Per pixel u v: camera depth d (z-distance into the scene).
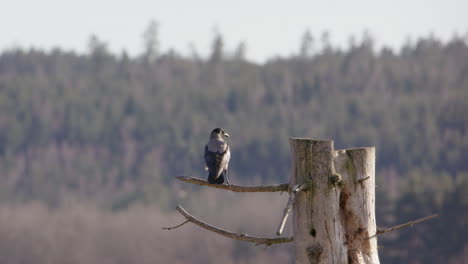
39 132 128.88
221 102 146.88
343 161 7.24
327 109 132.25
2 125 127.25
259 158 110.56
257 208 62.28
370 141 110.00
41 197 102.00
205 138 125.94
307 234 7.21
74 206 92.00
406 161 100.31
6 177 112.19
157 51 191.12
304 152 7.21
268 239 7.55
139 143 125.75
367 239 7.25
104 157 122.94
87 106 139.62
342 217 7.22
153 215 77.19
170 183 106.50
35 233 74.31
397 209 49.88
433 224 49.03
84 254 69.38
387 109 126.88
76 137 129.00
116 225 74.75
